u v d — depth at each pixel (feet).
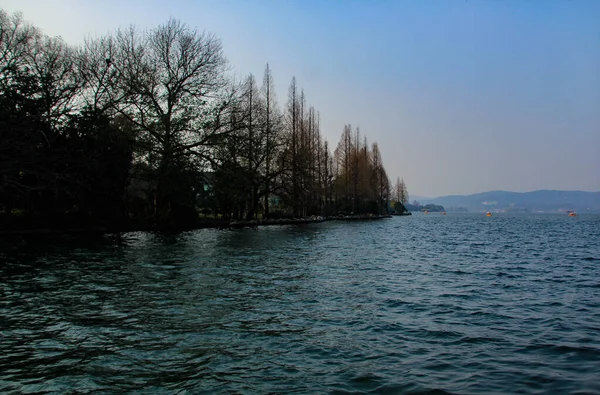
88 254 68.13
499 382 21.07
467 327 30.86
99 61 113.60
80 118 99.55
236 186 138.31
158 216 124.06
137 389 19.70
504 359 24.32
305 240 106.83
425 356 24.63
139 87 114.73
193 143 125.70
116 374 21.34
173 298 37.86
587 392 20.04
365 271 57.00
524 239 129.49
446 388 20.29
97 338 26.68
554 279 53.57
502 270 61.11
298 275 51.96
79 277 47.62
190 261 62.23
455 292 43.88
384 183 399.44
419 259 73.15
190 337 27.04
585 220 352.08
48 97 94.48
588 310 36.70
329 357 24.09
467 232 167.63
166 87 121.49
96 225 106.63
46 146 92.27
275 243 95.76
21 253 67.92
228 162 131.85
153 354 24.06
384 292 42.98
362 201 335.47
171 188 121.49
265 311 33.94
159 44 121.49
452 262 69.82
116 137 105.81
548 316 34.42
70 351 24.43
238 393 19.38
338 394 19.43
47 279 46.24
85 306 34.65
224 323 30.30
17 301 36.19
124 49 117.60
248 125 138.82
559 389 20.39
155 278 47.65
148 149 115.34
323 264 62.80
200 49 124.36
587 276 56.29
